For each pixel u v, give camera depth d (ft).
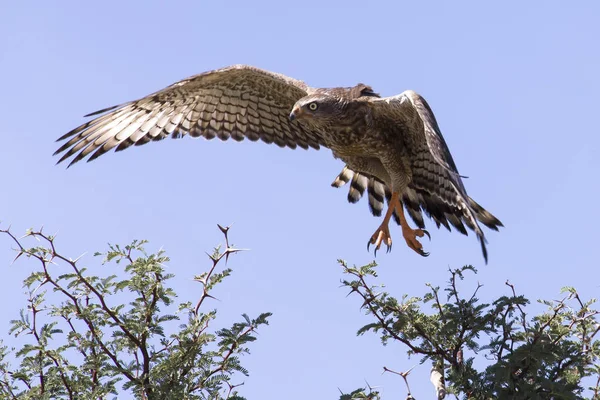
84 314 31.30
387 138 46.19
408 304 32.65
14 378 31.91
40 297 31.83
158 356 31.58
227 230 31.96
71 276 31.19
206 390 30.76
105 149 48.16
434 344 31.86
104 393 31.50
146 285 31.22
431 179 46.78
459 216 45.98
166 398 30.14
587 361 31.30
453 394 30.25
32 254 30.76
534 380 30.07
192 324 31.37
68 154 47.26
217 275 31.68
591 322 31.32
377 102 44.70
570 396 29.19
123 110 49.19
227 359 31.17
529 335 30.96
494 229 44.37
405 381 31.55
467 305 31.71
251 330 31.35
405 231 44.47
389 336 32.68
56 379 31.68
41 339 31.68
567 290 31.81
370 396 29.96
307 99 46.39
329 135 46.91
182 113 50.60
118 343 32.07
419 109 39.65
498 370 29.91
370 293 32.24
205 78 48.93
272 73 48.55
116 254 31.60
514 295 31.32
